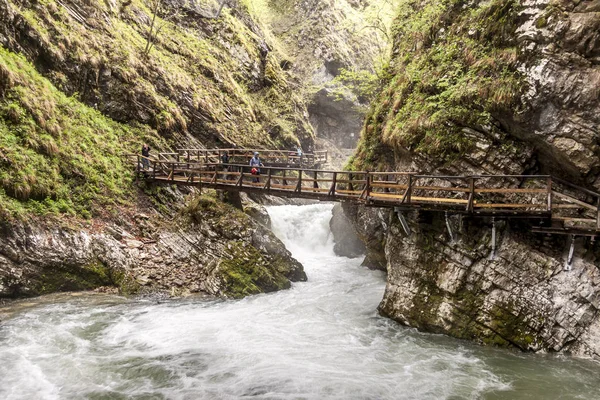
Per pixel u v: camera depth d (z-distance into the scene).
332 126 44.44
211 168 23.75
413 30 15.81
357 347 10.88
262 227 17.50
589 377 9.01
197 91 27.88
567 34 9.86
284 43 44.00
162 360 9.93
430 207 10.99
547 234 10.61
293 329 12.14
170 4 31.20
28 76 17.77
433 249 11.97
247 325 12.34
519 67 10.53
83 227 15.88
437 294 11.69
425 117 12.60
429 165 12.55
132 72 23.52
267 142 31.70
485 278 10.93
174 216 19.20
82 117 19.95
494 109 10.95
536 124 10.39
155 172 20.03
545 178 10.96
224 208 17.56
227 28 34.53
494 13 11.53
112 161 19.67
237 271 15.50
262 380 9.03
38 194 15.27
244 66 34.44
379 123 16.08
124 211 18.12
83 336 11.09
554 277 10.27
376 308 13.90
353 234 21.52
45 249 14.22
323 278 17.83
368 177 12.27
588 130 9.83
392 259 13.13
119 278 15.11
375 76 22.38
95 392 8.46
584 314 9.86
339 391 8.61
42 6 20.58
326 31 42.94
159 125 23.89
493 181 11.34
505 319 10.53
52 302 13.33
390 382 9.00
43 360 9.65
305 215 24.16
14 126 15.95
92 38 22.45
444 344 10.88
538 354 10.04
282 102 36.03
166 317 12.76
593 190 10.38
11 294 13.17
